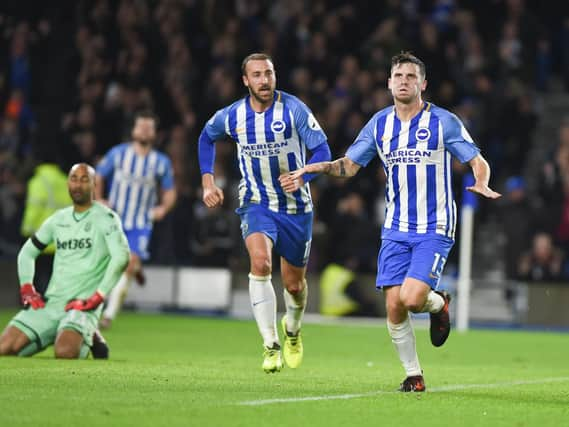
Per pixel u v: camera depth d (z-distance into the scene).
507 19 85.06
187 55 83.69
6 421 20.81
